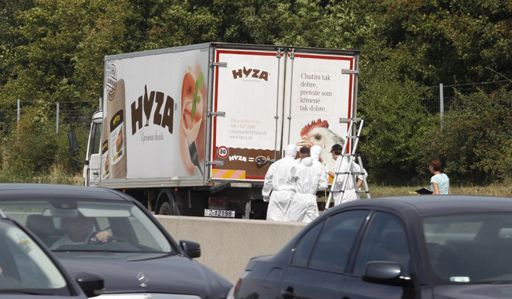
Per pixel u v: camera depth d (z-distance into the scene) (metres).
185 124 55.12
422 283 17.70
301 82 53.78
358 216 20.44
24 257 18.80
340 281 19.64
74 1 139.50
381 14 102.44
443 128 84.62
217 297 23.47
